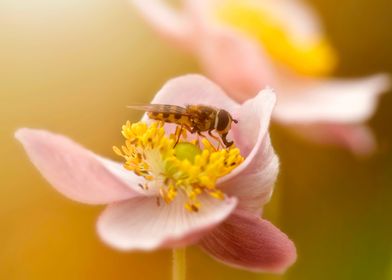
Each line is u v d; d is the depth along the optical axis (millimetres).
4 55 321
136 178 183
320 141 283
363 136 282
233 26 288
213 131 189
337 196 341
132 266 295
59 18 323
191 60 332
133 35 330
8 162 303
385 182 345
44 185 300
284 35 288
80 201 177
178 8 356
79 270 297
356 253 310
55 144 171
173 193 178
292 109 277
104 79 328
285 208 336
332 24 370
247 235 178
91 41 327
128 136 184
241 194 178
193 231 163
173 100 189
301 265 304
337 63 369
